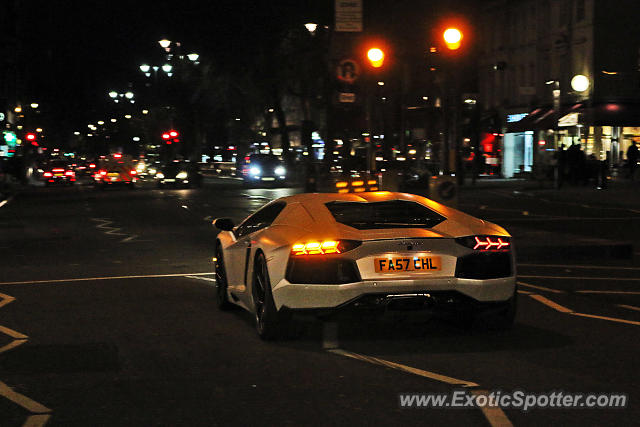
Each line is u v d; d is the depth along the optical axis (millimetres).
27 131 89625
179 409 6203
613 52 51000
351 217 8914
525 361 7641
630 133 52031
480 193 42875
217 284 10992
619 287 12500
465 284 8219
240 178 78688
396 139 58406
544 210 29906
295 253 8180
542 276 13750
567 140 53438
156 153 104562
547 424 5785
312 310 8133
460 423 5809
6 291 12688
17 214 33344
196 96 62281
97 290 12664
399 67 52094
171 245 19828
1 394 6656
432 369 7355
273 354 8062
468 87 67875
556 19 55469
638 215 27422
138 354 8133
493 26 65312
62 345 8594
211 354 8102
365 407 6195
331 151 50844
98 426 5820
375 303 8086
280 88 60469
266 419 5926
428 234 8266
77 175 102500
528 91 50750
